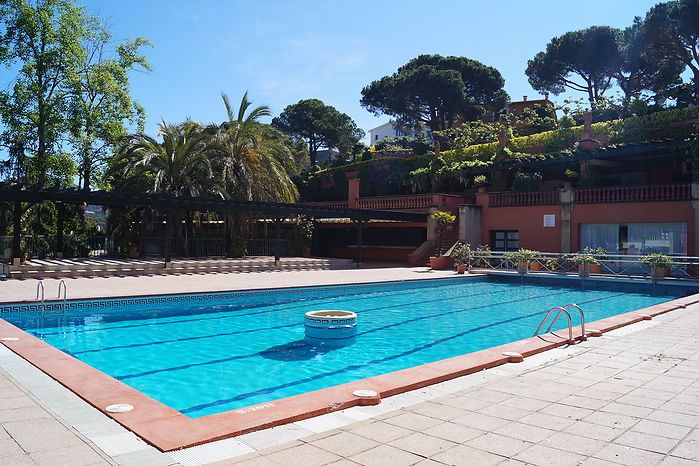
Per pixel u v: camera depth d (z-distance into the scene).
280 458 3.40
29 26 22.75
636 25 32.84
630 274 21.03
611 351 7.07
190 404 5.82
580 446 3.66
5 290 13.54
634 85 36.25
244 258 25.72
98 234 29.20
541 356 6.76
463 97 39.25
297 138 51.97
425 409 4.51
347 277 19.64
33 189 17.56
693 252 20.06
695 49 29.69
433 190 32.28
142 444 3.59
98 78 24.44
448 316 12.55
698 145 20.55
